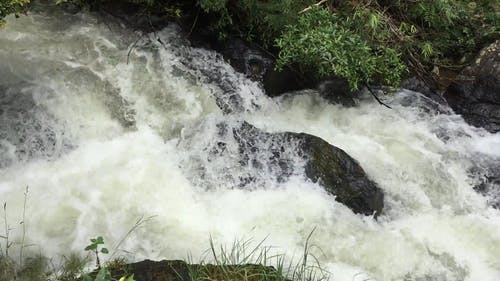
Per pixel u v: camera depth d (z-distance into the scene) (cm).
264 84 557
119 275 326
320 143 465
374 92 581
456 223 456
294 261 394
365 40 548
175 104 523
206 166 461
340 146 511
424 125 552
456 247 436
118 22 569
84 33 552
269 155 468
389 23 608
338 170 454
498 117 560
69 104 487
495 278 420
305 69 558
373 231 433
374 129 542
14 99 472
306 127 538
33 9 557
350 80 517
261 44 578
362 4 601
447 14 616
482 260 430
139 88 525
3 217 387
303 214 429
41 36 536
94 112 493
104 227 395
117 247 381
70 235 384
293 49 511
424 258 423
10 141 446
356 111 564
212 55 575
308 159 457
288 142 472
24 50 516
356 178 454
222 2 517
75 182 424
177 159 467
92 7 574
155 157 465
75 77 509
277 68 542
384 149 513
